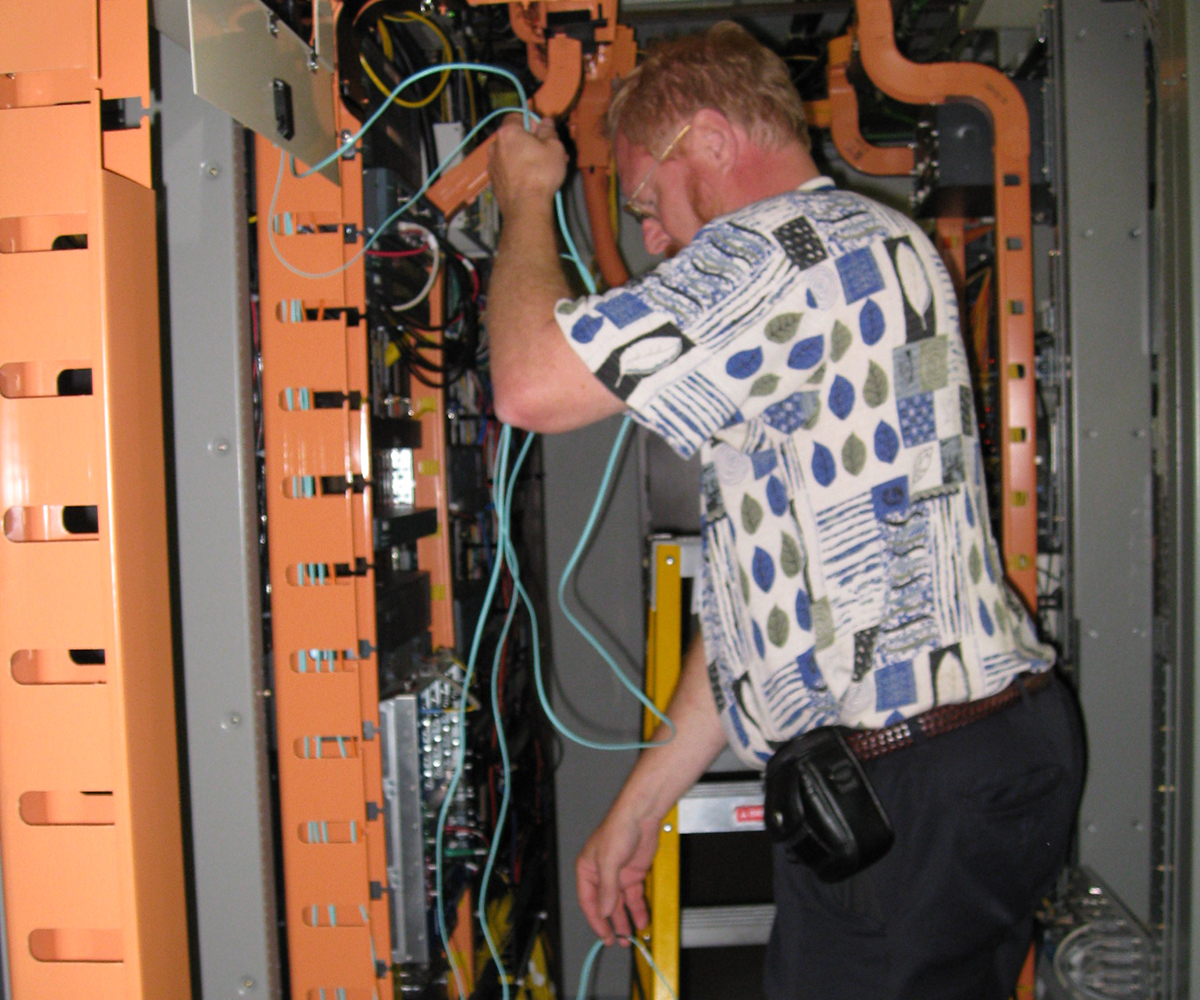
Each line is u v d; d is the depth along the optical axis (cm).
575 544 216
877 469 71
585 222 212
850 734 73
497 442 153
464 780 116
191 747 90
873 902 71
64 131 61
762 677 77
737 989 171
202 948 91
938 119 141
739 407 68
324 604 92
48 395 63
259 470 95
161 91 88
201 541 89
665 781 101
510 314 72
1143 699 131
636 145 87
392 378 114
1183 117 85
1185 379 87
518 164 81
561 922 216
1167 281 88
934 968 70
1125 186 129
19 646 63
